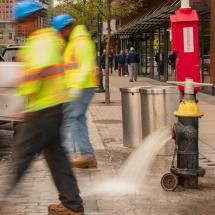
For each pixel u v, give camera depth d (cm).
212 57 2583
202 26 2855
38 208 803
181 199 852
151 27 4141
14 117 1154
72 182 738
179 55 1041
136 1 3775
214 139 1416
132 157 1148
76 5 2934
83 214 751
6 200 803
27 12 695
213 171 1045
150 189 911
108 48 2441
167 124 1177
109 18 2484
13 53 1909
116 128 1634
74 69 921
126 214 775
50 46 678
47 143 696
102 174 1023
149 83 3862
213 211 793
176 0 2998
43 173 1012
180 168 905
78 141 1066
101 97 2742
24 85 674
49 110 685
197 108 904
